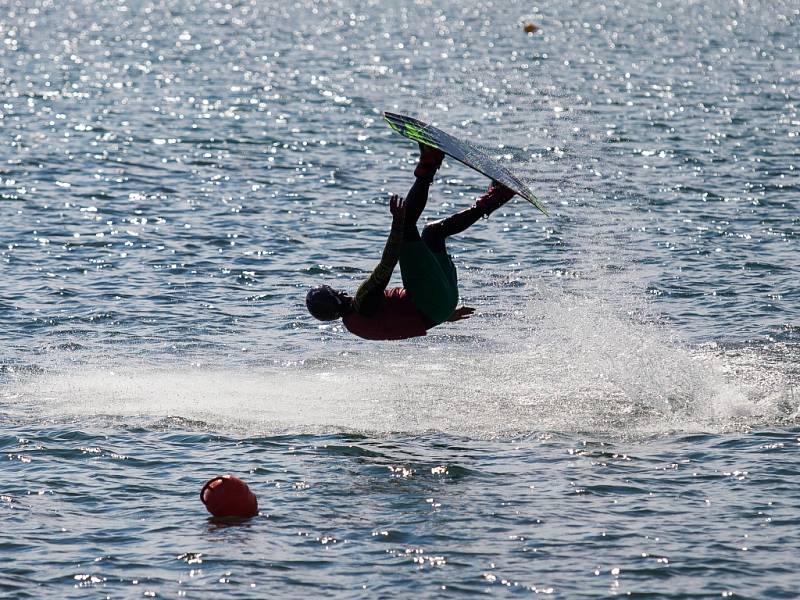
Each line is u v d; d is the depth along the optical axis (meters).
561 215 103.50
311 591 36.91
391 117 42.75
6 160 128.12
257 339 68.75
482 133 152.62
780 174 120.94
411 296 44.94
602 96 188.62
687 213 103.50
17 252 88.19
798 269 83.50
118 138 145.88
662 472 47.12
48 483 45.84
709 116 164.62
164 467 47.91
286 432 52.53
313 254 90.38
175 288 79.56
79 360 63.97
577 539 40.53
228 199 110.44
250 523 42.12
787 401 56.34
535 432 52.59
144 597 36.56
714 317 71.81
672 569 38.09
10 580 37.50
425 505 43.72
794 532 40.88
